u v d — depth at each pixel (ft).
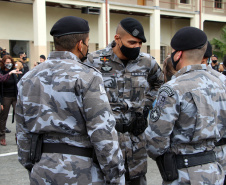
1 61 18.39
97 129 5.55
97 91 5.70
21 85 6.21
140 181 8.82
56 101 5.71
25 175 13.39
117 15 55.31
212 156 6.33
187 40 6.32
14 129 22.20
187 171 6.12
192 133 6.07
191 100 6.04
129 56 8.48
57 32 6.05
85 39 6.20
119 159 5.73
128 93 8.66
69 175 5.61
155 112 6.26
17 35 43.70
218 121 6.50
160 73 9.52
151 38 55.77
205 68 6.51
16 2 42.88
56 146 5.78
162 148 6.21
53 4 45.96
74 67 5.83
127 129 8.37
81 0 45.27
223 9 67.51
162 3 60.23
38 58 41.70
